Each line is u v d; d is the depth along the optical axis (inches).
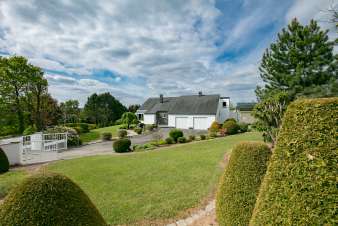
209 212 163.0
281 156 68.3
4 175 318.0
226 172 119.6
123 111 2009.1
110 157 427.5
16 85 813.9
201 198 187.0
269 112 329.7
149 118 1315.2
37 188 77.5
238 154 116.2
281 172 66.1
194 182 229.5
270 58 510.0
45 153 520.4
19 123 841.5
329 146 59.8
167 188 214.5
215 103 1149.1
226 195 112.9
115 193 207.5
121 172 287.4
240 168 111.9
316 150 60.9
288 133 69.2
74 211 77.3
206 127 1103.6
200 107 1165.1
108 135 819.4
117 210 168.2
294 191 60.7
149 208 170.4
